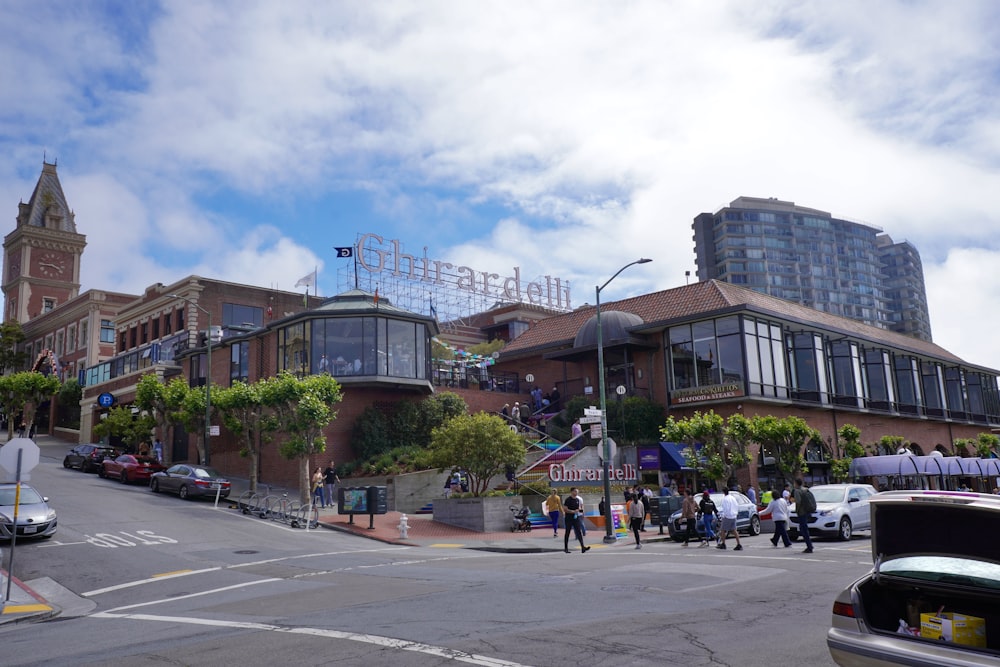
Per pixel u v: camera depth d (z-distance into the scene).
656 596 11.86
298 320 39.28
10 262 84.06
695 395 38.12
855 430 39.91
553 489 30.31
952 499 5.97
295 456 31.75
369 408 38.19
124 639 9.95
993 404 63.91
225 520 26.62
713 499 25.30
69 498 29.47
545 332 49.97
